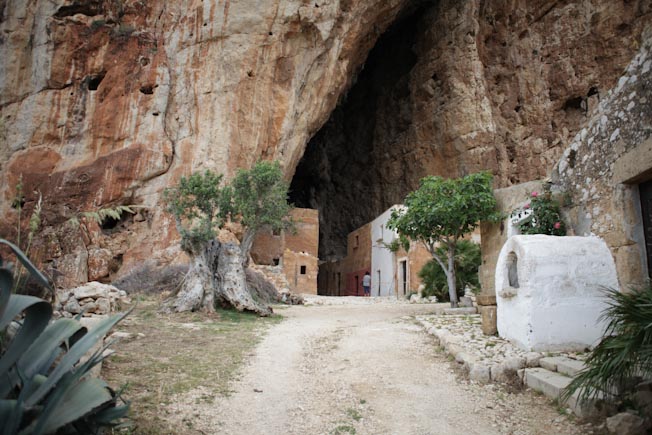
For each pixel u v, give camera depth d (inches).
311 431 165.8
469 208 397.4
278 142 860.6
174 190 498.6
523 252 235.1
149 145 786.2
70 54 815.7
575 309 228.7
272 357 263.9
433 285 653.3
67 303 360.5
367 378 223.3
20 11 821.2
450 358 248.5
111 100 812.0
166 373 219.1
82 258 701.9
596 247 235.6
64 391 102.8
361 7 891.4
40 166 772.6
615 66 982.4
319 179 1455.5
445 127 1142.3
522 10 1106.7
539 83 1081.4
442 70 1163.3
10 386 110.8
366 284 1008.9
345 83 988.6
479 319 353.7
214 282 462.9
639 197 228.8
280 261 949.2
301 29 856.3
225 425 167.6
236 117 805.9
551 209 280.5
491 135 1083.9
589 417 159.9
